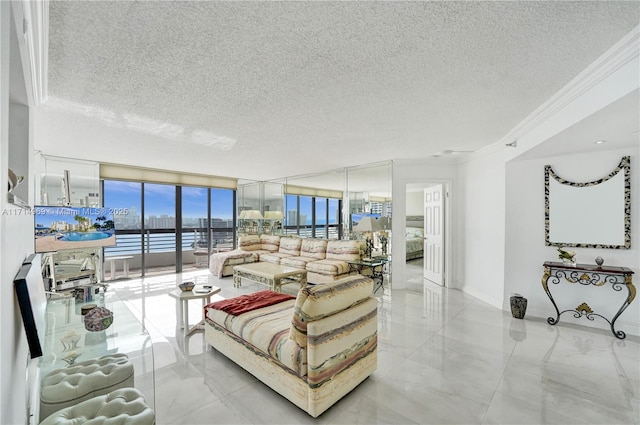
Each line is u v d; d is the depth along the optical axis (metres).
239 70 1.98
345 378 2.01
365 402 2.00
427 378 2.29
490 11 1.42
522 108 2.69
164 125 3.11
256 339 2.17
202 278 5.95
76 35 1.57
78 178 4.96
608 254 3.25
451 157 4.89
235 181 7.41
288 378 1.96
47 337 2.18
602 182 3.26
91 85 2.17
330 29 1.55
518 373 2.36
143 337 2.29
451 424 1.80
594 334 3.12
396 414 1.88
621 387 2.16
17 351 1.23
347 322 2.03
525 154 3.44
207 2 1.34
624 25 1.54
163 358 2.61
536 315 3.67
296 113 2.78
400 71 2.00
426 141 3.83
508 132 3.44
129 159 4.95
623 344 2.87
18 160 1.76
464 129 3.32
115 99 2.43
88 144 3.90
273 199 7.59
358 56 1.81
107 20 1.46
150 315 3.72
